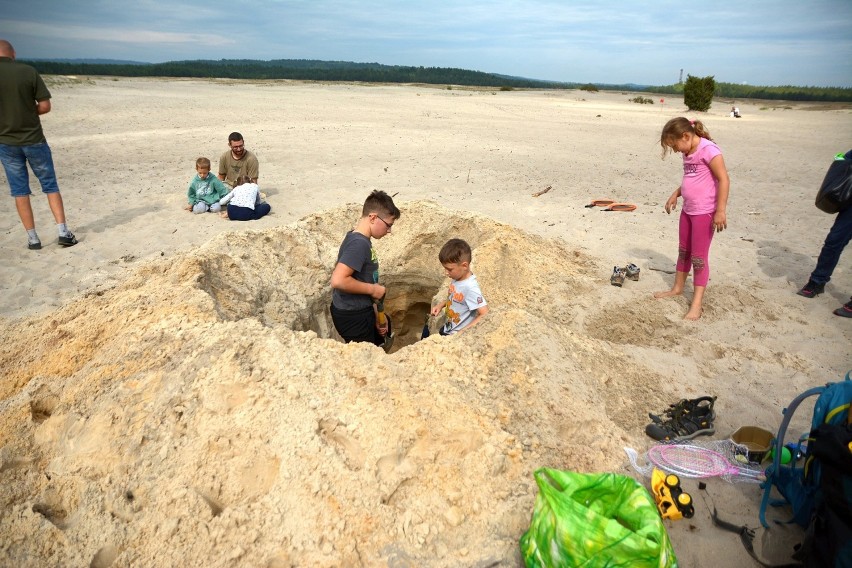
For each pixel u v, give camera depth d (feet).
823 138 64.85
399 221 20.83
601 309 17.84
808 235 26.84
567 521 7.13
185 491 8.40
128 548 7.92
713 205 16.53
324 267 17.53
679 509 9.19
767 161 48.34
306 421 9.20
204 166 28.53
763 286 20.47
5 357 12.36
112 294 14.60
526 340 12.09
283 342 10.77
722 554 8.67
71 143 48.03
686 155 16.58
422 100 118.62
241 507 8.22
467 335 12.45
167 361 10.53
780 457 9.37
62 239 23.27
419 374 10.71
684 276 18.60
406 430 9.34
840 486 7.35
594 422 10.88
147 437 9.21
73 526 8.30
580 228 27.43
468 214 20.84
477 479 9.11
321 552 7.76
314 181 36.73
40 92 21.25
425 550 8.05
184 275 13.97
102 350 11.44
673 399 12.80
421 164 43.70
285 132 58.08
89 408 9.83
